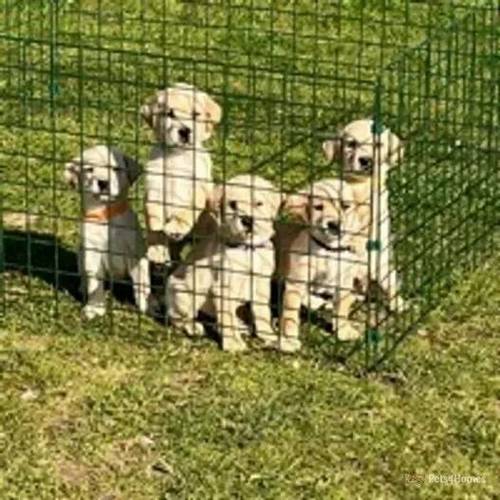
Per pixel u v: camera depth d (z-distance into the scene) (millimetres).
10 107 3252
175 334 2531
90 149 2584
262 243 2479
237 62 3604
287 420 2295
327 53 3666
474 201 2842
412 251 2654
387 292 2557
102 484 2176
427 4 3801
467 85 3096
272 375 2410
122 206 2562
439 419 2311
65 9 3709
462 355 2480
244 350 2488
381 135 2484
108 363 2439
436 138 2883
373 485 2174
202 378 2406
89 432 2277
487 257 2775
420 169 2881
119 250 2566
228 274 2480
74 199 2936
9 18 3654
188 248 2646
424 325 2557
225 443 2248
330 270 2482
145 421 2299
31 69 2734
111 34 3717
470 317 2588
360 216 2504
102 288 2584
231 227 2451
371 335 2453
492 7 3326
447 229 2746
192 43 3686
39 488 2162
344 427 2285
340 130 2758
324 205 2453
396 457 2230
